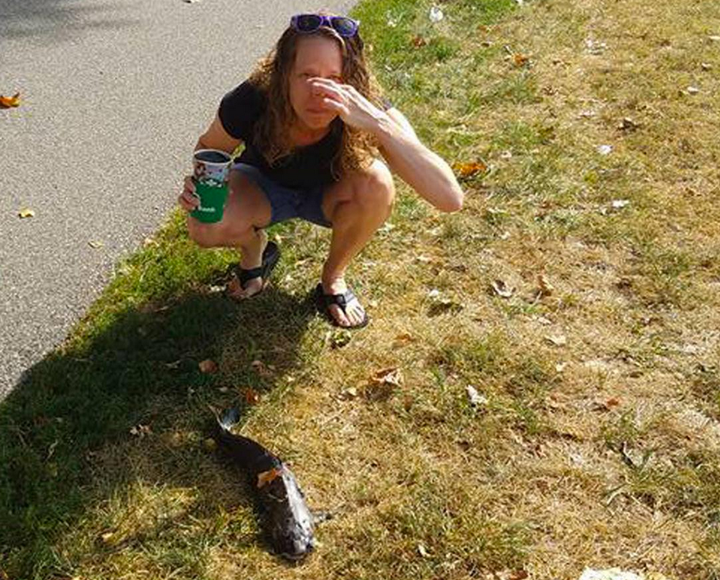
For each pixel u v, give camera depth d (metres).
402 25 3.64
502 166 2.62
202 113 2.99
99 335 1.86
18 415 1.64
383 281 2.11
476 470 1.62
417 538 1.47
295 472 1.59
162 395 1.72
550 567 1.45
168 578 1.38
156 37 3.62
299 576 1.40
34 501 1.48
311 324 1.94
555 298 2.08
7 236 2.21
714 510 1.55
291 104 1.69
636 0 4.19
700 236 2.33
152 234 2.28
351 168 1.80
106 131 2.81
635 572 1.45
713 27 3.87
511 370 1.85
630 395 1.81
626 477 1.61
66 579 1.37
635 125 2.91
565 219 2.37
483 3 4.00
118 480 1.54
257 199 1.87
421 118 2.88
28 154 2.63
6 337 1.86
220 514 1.49
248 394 1.73
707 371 1.87
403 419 1.71
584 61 3.44
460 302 2.06
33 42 3.47
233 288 2.01
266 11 4.01
